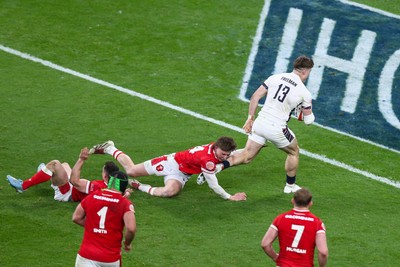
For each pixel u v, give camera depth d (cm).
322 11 6762
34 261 3819
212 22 6656
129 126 5297
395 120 5584
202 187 4606
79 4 6838
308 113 4416
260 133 4425
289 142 4425
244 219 4275
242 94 5806
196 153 4366
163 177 4709
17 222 4150
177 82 5903
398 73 6084
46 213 4247
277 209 4394
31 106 5472
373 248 4041
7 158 4812
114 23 6606
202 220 4247
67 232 4081
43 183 4553
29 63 6047
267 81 4431
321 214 4366
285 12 6769
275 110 4394
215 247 4000
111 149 4572
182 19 6681
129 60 6153
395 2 6925
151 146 5050
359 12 6750
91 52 6231
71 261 3828
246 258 3912
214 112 5547
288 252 3247
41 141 5044
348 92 5869
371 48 6341
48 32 6456
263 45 6397
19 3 6819
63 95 5644
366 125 5509
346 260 3928
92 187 4284
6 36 6375
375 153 5169
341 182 4769
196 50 6312
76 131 5191
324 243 3206
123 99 5634
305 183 4725
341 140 5297
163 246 3991
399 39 6444
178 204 4400
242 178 4747
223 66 6141
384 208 4478
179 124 5359
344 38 6450
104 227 3319
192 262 3859
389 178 4862
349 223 4284
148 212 4303
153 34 6481
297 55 6278
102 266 3331
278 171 4847
